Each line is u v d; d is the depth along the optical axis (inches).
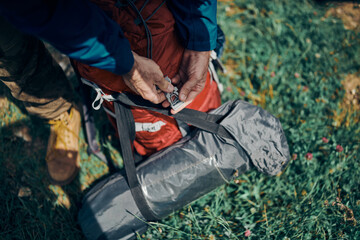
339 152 66.7
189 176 56.4
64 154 72.6
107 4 41.3
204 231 61.7
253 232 61.4
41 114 65.1
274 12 95.4
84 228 58.9
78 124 78.4
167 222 64.7
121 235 59.1
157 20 45.2
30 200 69.1
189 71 51.7
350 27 92.7
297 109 77.3
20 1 26.9
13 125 76.9
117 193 58.4
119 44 36.8
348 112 76.3
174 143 61.2
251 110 57.2
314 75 82.5
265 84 82.3
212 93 64.2
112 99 51.4
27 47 48.6
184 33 48.9
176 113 53.7
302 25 91.8
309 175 65.7
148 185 56.1
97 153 74.9
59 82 61.7
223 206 66.6
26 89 55.7
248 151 56.0
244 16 97.3
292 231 58.6
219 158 56.4
